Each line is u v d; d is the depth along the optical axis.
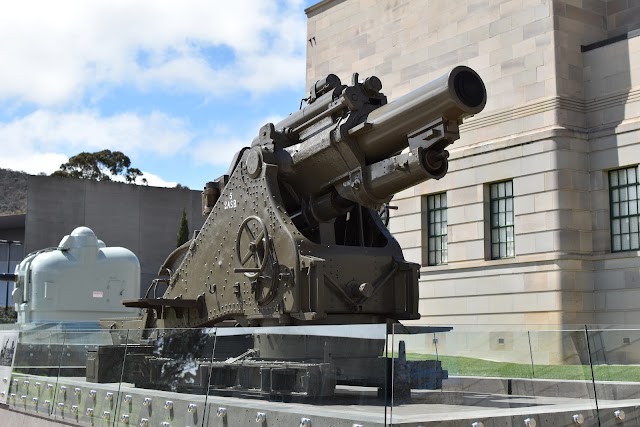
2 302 56.38
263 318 8.84
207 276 9.95
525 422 6.57
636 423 7.35
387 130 8.26
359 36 26.08
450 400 6.30
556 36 20.17
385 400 5.72
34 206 46.97
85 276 22.27
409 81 24.20
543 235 19.91
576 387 7.32
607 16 21.14
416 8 24.11
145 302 9.84
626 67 19.55
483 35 21.98
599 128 20.00
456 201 22.33
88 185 48.41
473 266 21.62
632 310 18.80
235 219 9.52
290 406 6.64
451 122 7.82
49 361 11.13
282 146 9.43
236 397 7.29
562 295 19.39
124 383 9.11
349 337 6.16
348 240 9.61
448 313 22.23
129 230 49.41
